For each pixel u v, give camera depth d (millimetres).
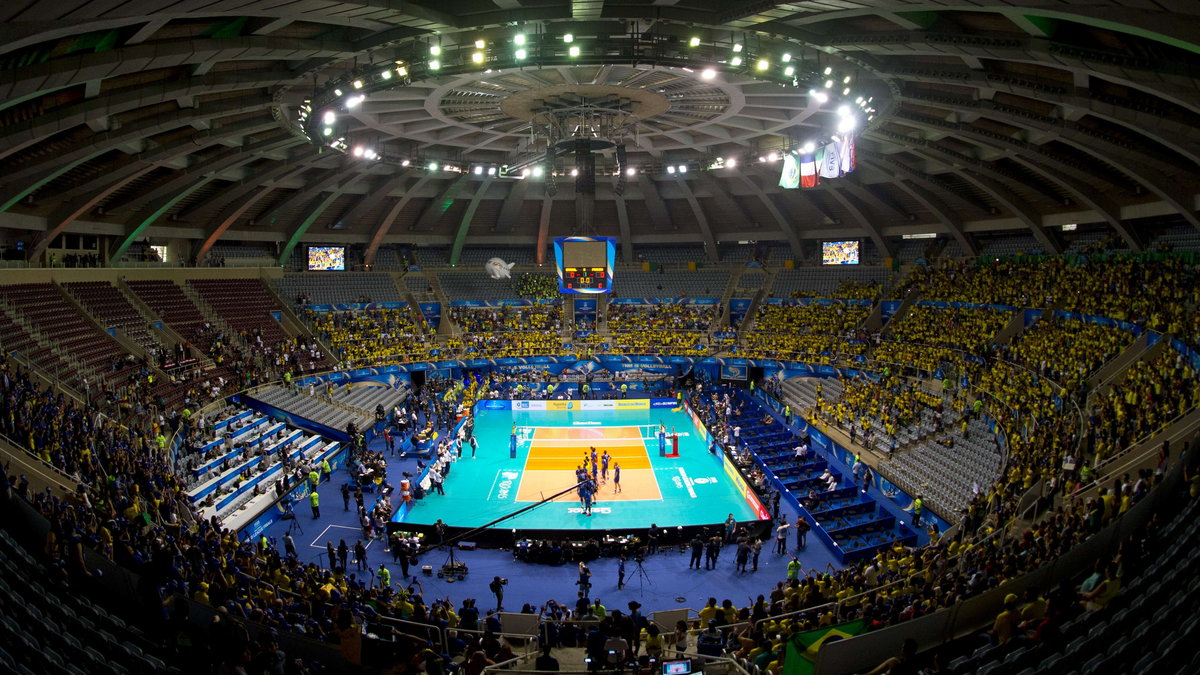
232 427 37000
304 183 49469
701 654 16391
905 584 18656
